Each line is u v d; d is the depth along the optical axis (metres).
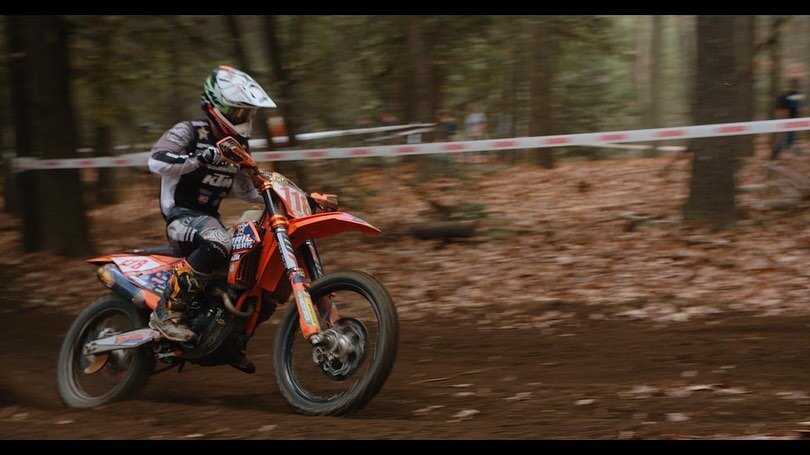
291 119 14.04
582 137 11.02
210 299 5.92
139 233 14.88
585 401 5.78
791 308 8.56
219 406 6.11
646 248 11.16
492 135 24.06
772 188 13.27
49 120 13.02
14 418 5.78
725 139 11.70
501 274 10.77
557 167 21.95
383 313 5.17
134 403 6.03
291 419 5.30
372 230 5.39
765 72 21.42
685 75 28.19
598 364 7.03
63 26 12.80
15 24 13.76
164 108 17.73
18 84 14.09
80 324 6.42
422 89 14.82
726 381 6.23
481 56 15.48
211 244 5.73
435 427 5.04
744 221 11.86
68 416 5.73
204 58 14.69
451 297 10.12
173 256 6.39
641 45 33.09
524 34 17.14
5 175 16.31
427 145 11.64
